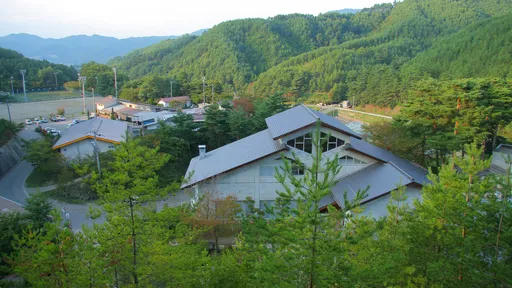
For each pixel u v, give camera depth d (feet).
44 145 136.87
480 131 110.93
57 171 128.47
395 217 48.08
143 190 39.58
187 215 58.85
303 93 375.25
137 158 40.40
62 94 389.80
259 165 90.99
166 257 40.57
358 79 330.34
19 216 69.05
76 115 278.46
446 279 38.68
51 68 434.30
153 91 311.88
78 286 34.63
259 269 34.58
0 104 314.55
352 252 40.63
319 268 32.17
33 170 141.90
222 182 91.25
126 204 40.73
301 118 96.12
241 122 144.36
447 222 41.73
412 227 41.50
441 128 109.50
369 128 117.60
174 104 282.77
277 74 398.62
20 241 39.86
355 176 88.12
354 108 307.99
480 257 39.52
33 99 351.67
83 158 130.31
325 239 32.89
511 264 37.99
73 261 35.91
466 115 105.09
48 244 36.19
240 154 96.37
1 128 160.35
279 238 33.65
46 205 74.95
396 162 94.63
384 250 40.32
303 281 33.42
